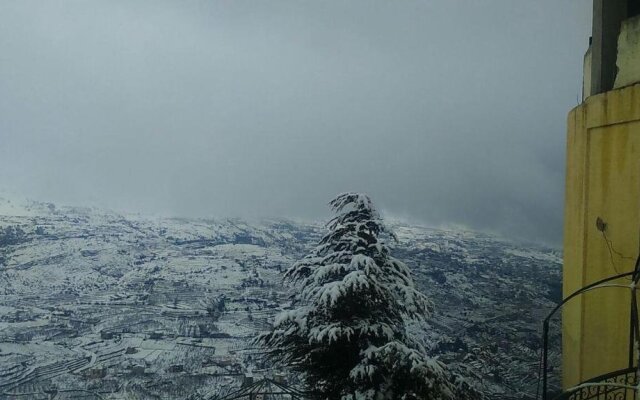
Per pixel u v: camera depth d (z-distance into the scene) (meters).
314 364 9.02
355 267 8.63
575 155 7.89
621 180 7.14
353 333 8.39
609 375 5.45
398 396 8.05
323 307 8.66
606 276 7.21
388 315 9.04
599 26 7.87
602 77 7.80
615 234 7.14
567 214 8.11
